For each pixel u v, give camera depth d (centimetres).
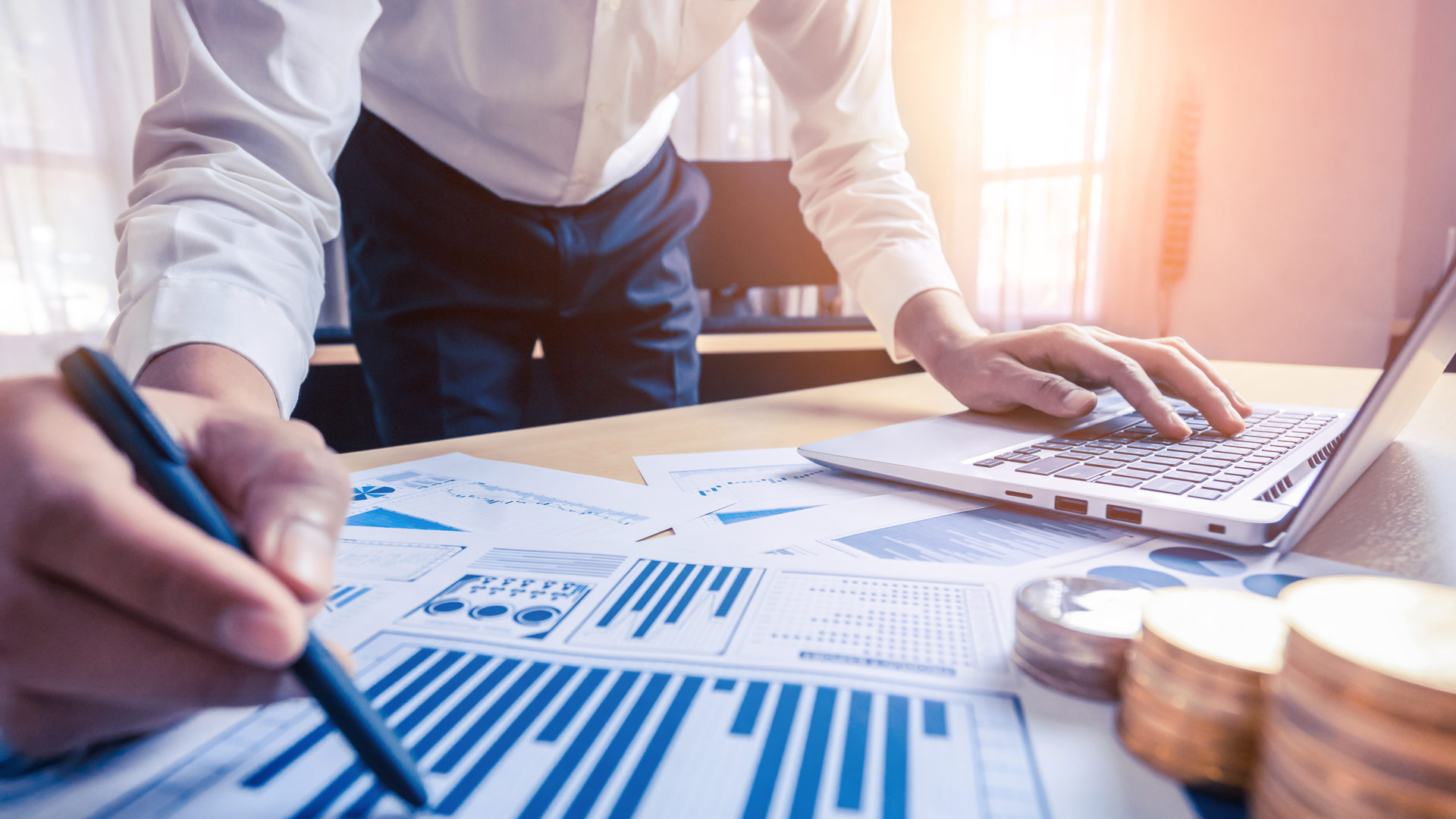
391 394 96
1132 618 24
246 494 21
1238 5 266
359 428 149
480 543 37
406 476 51
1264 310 275
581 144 84
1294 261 268
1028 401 60
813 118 93
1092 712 22
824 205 93
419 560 35
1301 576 32
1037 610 24
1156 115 286
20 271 285
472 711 22
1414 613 16
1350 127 252
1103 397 70
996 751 20
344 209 91
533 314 99
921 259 83
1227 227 278
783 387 174
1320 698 15
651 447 60
